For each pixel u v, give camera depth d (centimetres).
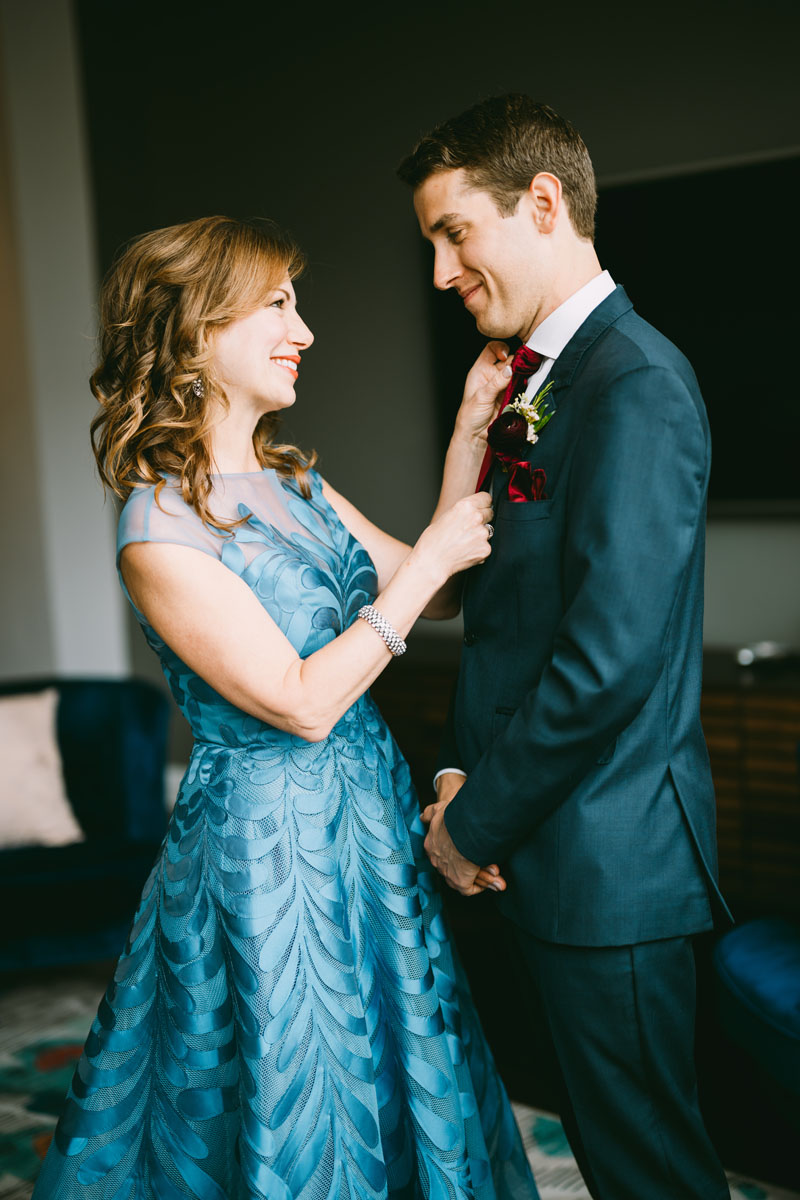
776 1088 184
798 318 322
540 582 145
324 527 168
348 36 393
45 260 470
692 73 329
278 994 147
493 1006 289
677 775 145
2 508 495
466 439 171
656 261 342
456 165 142
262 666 144
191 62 430
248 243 152
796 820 295
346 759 158
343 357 414
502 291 147
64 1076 255
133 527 146
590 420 136
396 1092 156
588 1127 151
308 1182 146
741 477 341
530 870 147
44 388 477
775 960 197
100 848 283
